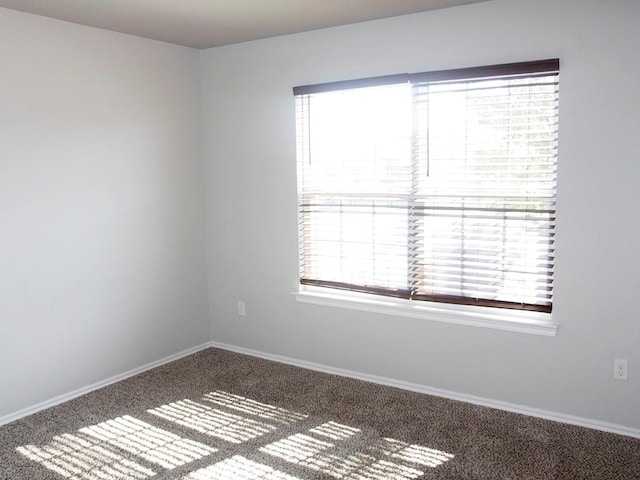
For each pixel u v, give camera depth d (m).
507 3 2.95
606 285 2.87
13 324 3.17
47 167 3.28
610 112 2.76
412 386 3.54
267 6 3.01
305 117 3.77
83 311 3.54
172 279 4.14
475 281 3.27
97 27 3.47
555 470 2.58
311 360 3.98
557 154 2.92
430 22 3.20
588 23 2.76
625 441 2.83
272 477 2.56
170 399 3.46
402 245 3.49
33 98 3.18
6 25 3.03
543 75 2.92
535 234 3.05
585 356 2.96
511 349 3.16
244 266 4.23
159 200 3.99
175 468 2.65
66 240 3.41
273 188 3.98
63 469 2.65
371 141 3.53
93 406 3.36
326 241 3.81
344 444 2.86
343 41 3.52
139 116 3.80
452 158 3.24
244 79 4.00
